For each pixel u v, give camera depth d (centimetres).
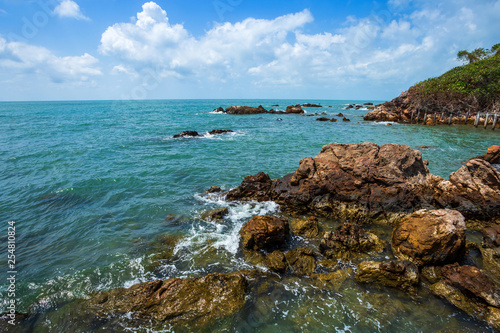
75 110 9606
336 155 1566
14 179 1828
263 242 1027
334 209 1361
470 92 5256
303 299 797
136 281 875
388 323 713
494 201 1271
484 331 686
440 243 906
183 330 691
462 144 3234
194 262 972
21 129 4216
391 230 1231
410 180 1426
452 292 801
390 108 6412
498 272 917
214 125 5162
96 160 2364
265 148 2978
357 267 941
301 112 8162
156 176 1959
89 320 720
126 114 7556
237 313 741
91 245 1080
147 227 1232
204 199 1558
